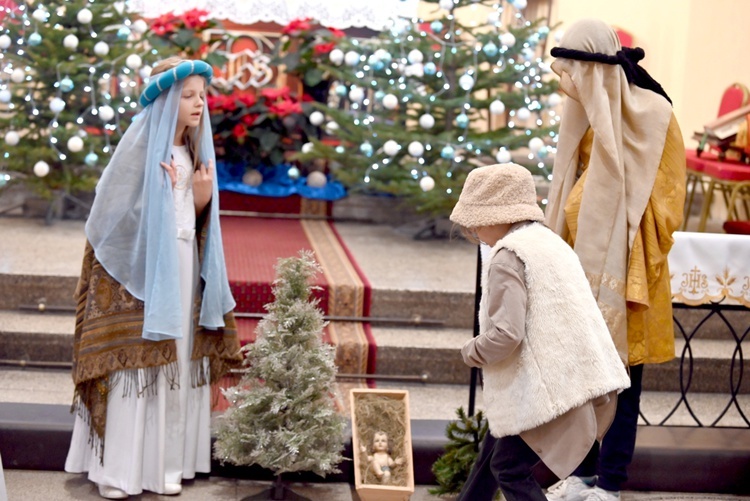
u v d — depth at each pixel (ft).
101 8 20.01
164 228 11.89
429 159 20.70
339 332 16.67
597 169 11.80
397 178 20.66
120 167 11.99
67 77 19.30
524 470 10.30
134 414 12.10
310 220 23.13
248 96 22.04
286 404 12.16
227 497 12.52
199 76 12.06
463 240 22.07
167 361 12.06
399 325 17.35
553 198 12.33
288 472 13.14
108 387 12.06
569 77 11.89
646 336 12.15
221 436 12.46
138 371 12.06
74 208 22.15
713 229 22.25
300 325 12.47
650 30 26.16
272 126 22.45
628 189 11.84
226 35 22.34
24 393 14.64
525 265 9.84
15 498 12.13
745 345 17.71
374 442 12.51
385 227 23.16
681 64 24.81
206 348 12.82
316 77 22.06
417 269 18.97
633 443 12.16
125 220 12.00
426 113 20.15
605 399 10.12
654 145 11.78
